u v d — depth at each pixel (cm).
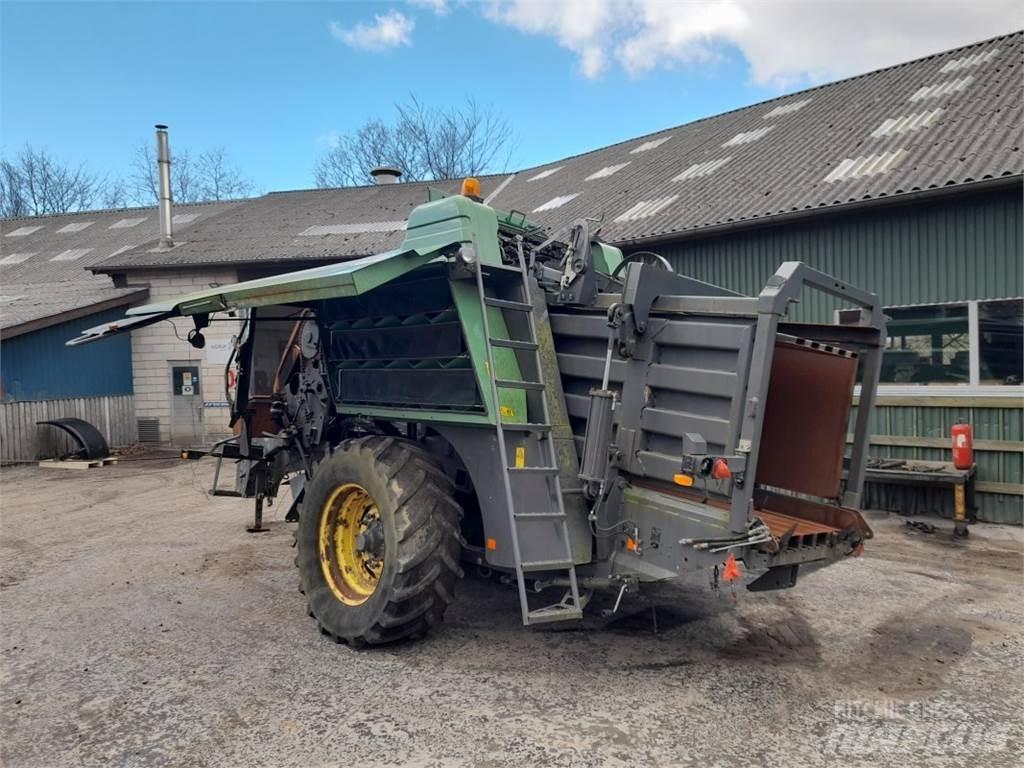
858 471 451
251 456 649
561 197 1404
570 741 328
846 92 1330
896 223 817
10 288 1758
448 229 415
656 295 398
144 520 830
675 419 376
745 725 344
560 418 422
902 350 828
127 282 1594
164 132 1648
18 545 718
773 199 927
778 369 406
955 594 541
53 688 388
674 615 493
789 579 413
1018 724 346
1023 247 738
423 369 443
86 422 1384
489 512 408
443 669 406
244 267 1525
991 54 1170
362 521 465
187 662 419
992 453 773
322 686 385
